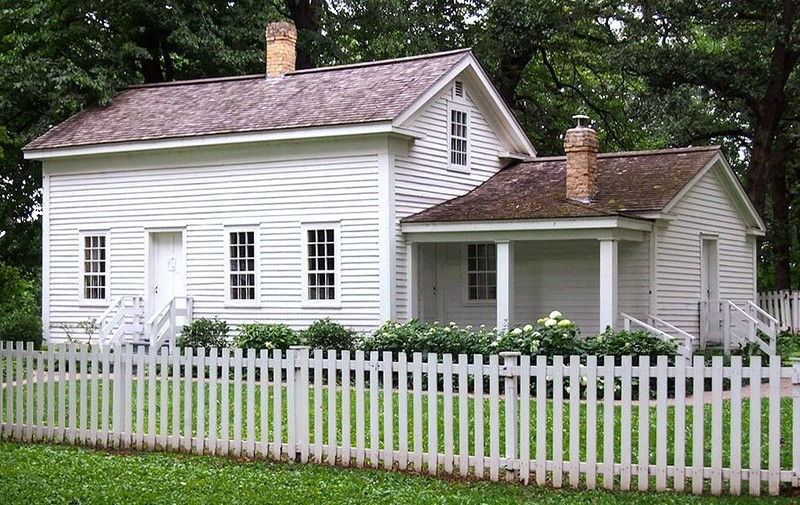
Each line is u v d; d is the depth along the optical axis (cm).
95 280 2569
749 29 3244
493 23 3441
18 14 2970
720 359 898
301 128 2211
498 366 970
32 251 3422
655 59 3055
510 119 2589
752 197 3094
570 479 939
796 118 3388
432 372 996
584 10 3312
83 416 1180
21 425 1221
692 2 3036
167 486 939
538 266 2314
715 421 901
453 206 2283
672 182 2217
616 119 3894
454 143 2438
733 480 891
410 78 2319
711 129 3594
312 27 3453
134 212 2500
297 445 1062
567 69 4016
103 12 2981
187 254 2427
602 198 2206
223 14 3186
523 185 2392
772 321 2461
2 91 2891
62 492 912
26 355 1220
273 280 2314
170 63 3334
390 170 2175
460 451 983
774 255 4025
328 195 2244
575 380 940
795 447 885
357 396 1033
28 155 2580
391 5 3250
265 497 891
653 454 1107
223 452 1093
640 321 2058
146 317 2464
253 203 2339
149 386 1137
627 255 2194
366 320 2192
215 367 1103
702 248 2433
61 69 2812
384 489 925
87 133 2552
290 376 1064
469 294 2417
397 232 2198
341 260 2225
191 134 2339
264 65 3189
